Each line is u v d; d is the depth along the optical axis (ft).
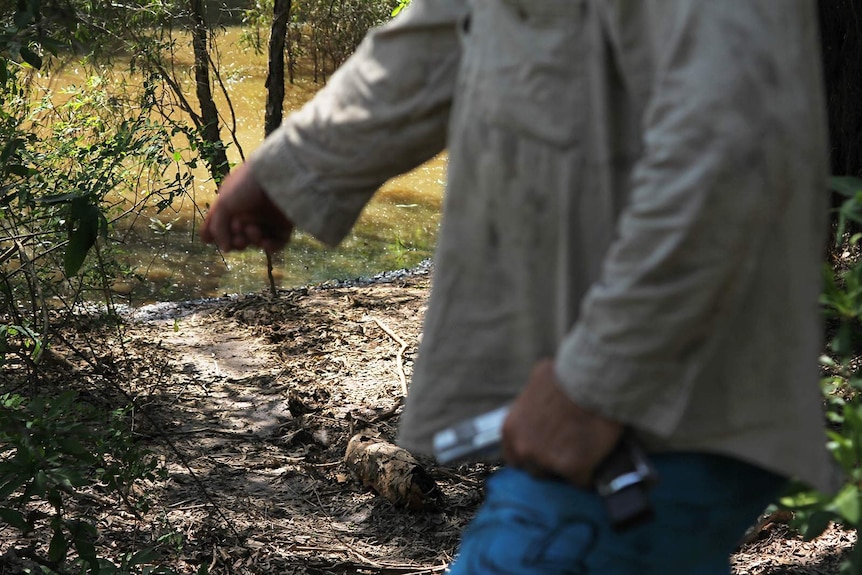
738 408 3.66
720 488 3.93
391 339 18.80
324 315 19.99
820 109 3.60
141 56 18.52
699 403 3.65
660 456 3.84
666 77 3.32
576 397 3.47
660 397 3.42
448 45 4.50
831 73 14.97
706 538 4.02
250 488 13.30
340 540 12.06
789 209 3.42
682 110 3.23
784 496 4.11
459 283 4.09
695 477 3.87
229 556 11.38
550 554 4.01
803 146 3.26
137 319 19.93
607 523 3.96
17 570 10.14
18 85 16.96
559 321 3.84
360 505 12.95
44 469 8.18
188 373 17.15
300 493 13.26
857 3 14.38
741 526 4.18
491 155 3.89
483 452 3.98
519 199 3.84
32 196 9.69
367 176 4.80
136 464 10.38
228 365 17.67
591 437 3.52
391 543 12.10
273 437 14.99
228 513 12.49
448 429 4.12
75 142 15.40
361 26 35.06
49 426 8.39
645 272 3.27
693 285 3.24
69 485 8.33
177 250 25.67
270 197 4.99
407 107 4.59
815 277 3.67
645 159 3.33
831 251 14.80
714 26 3.25
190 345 18.51
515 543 4.08
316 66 36.50
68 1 9.29
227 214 5.18
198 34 20.39
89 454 8.57
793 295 3.58
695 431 3.67
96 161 13.57
